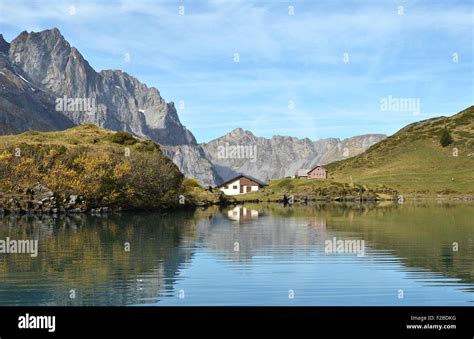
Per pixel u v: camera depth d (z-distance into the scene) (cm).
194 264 3128
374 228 5444
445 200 14862
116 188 8262
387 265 3105
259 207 10962
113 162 8550
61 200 7544
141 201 8662
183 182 11275
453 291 2452
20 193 7419
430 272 2884
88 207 7788
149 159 9219
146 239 4366
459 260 3278
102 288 2484
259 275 2798
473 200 14725
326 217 7325
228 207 10869
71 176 7894
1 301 2256
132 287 2505
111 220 6394
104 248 3769
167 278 2711
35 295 2348
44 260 3228
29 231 4881
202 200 11381
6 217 6706
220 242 4203
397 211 8881
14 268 2955
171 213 8175
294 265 3105
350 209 9838
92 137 11175
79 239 4294
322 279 2705
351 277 2753
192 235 4725
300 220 6725
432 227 5497
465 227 5459
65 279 2667
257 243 4156
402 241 4253
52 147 8825
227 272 2888
